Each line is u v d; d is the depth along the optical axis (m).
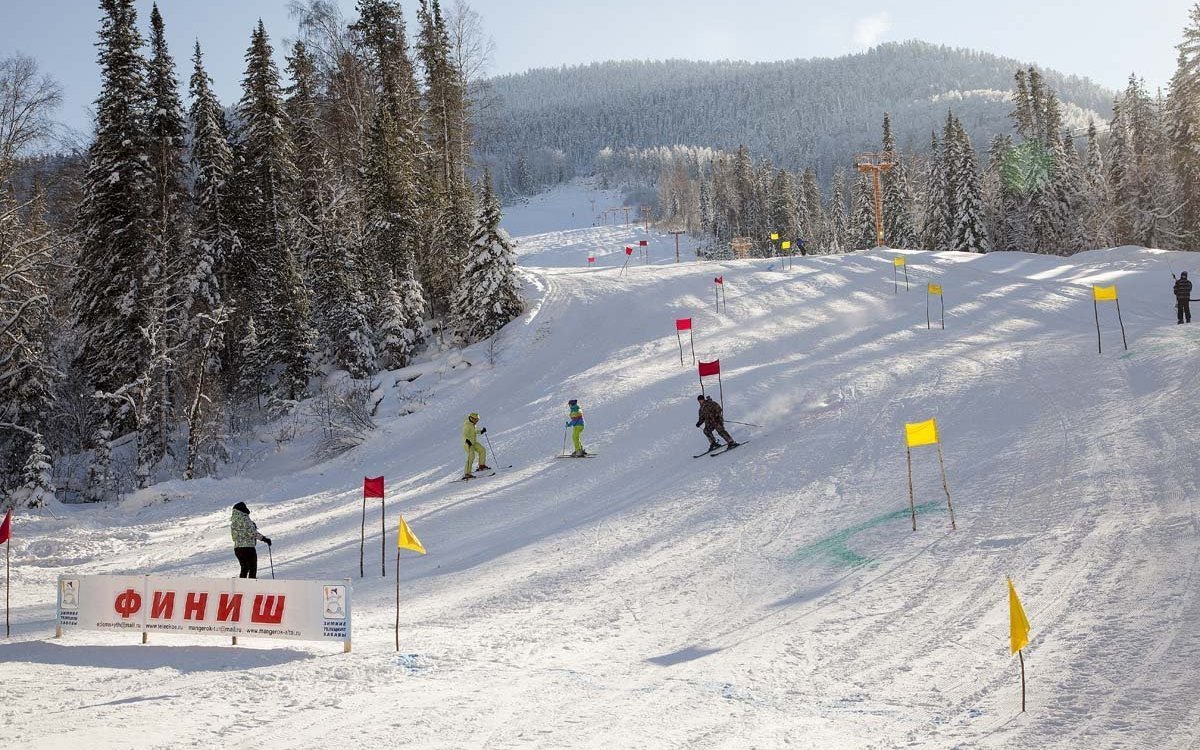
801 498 14.09
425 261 40.62
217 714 6.54
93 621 9.66
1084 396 17.14
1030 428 15.52
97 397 29.11
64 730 6.15
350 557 15.10
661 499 15.66
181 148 35.19
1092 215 58.34
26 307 29.25
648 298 37.44
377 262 36.97
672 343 30.50
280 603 8.92
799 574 10.54
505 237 36.56
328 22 43.56
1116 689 6.02
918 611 8.52
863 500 13.30
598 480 18.17
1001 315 29.12
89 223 32.88
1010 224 63.38
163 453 30.77
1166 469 11.54
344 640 8.66
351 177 44.66
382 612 10.93
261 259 38.16
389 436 27.64
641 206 180.38
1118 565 8.64
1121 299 29.83
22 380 30.89
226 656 8.55
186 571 15.08
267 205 38.41
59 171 36.44
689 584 10.80
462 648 8.70
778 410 20.86
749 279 40.31
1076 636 7.16
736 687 7.04
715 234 120.81
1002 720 5.80
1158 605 7.44
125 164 32.28
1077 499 11.12
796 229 96.88
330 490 22.86
